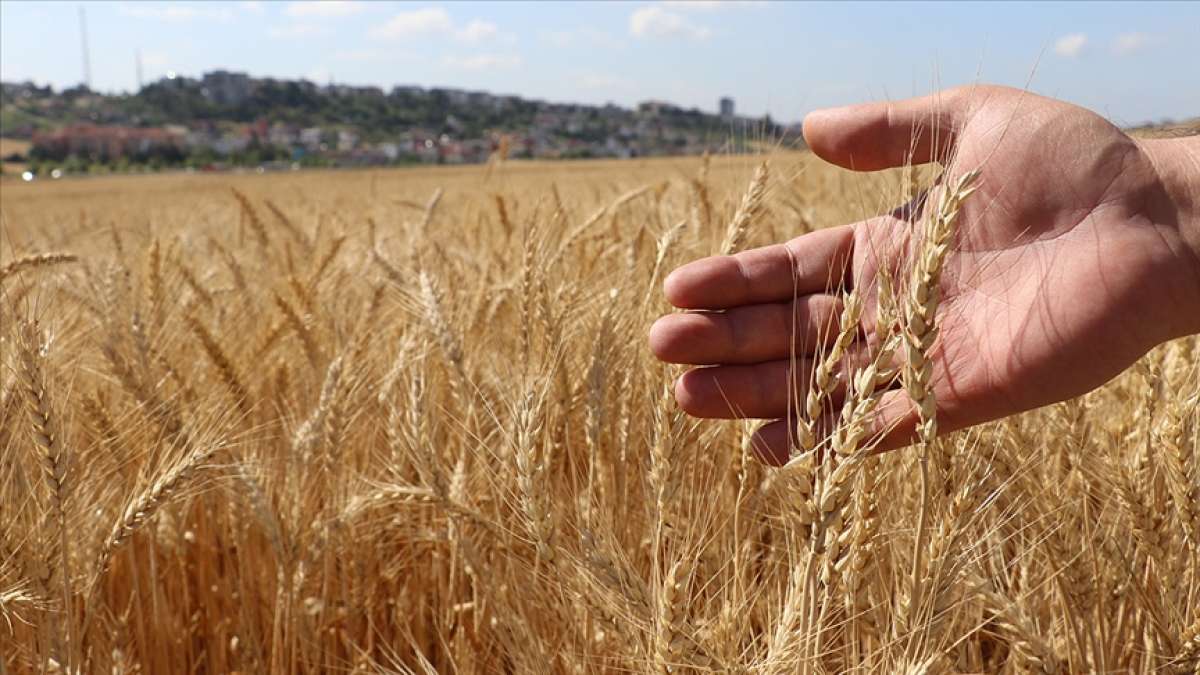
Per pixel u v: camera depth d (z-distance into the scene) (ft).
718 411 1.27
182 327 2.10
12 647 1.53
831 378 1.09
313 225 4.77
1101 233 1.19
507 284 2.09
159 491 1.42
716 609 1.33
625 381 1.54
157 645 1.69
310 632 1.66
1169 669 1.24
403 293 2.11
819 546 1.05
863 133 1.30
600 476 1.49
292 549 1.62
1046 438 1.46
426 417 1.61
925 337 1.01
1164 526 1.30
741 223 1.49
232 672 1.75
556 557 1.30
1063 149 1.22
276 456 1.82
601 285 1.79
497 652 1.65
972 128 1.27
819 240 1.31
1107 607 1.35
